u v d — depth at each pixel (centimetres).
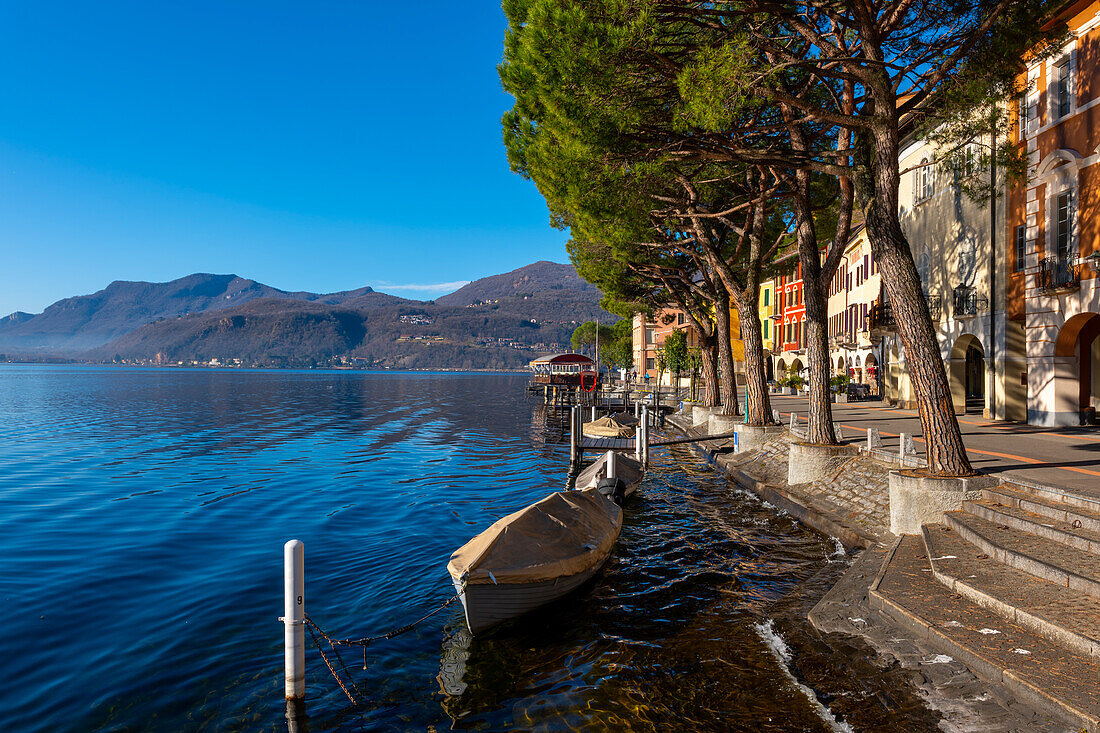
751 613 804
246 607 893
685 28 1124
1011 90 1067
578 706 602
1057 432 1689
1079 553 687
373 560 1123
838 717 528
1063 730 441
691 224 2045
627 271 2708
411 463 2475
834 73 1116
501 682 665
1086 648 512
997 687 505
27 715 597
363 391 10319
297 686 624
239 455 2733
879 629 648
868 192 1073
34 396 7700
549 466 2381
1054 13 1563
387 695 641
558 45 970
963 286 2188
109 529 1380
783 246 2195
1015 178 1259
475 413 5478
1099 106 1605
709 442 2403
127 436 3509
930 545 796
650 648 723
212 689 652
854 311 3956
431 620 846
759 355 2009
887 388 3152
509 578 802
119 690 649
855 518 1133
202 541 1272
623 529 1305
